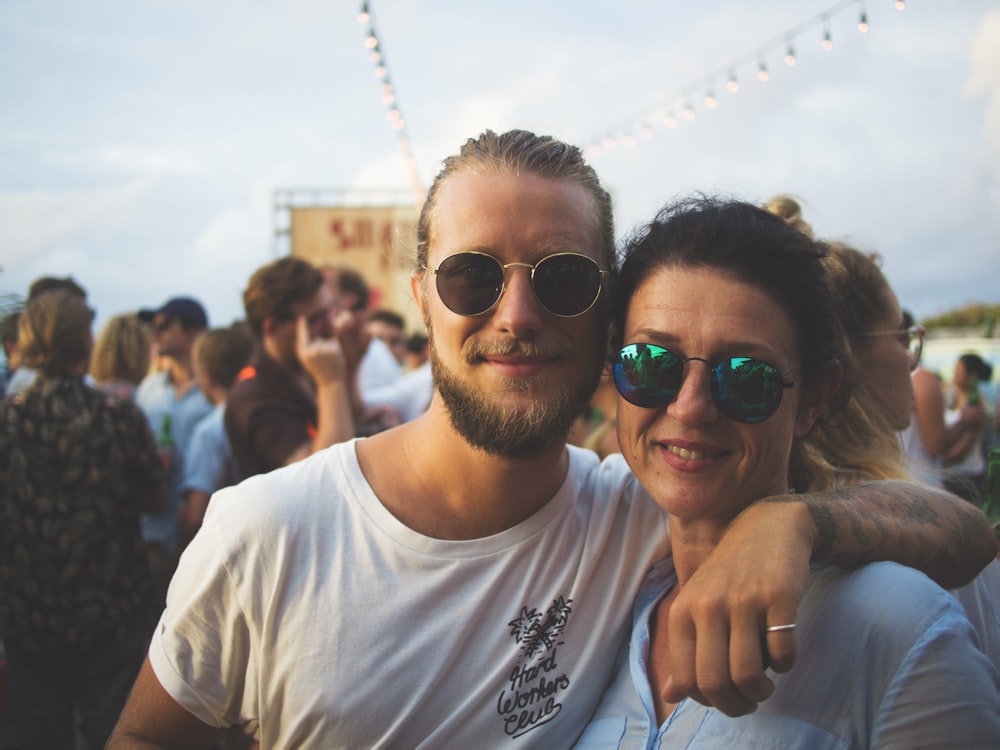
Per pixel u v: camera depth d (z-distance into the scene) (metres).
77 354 2.95
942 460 4.02
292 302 2.95
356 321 3.36
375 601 1.31
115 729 1.43
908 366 1.80
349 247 15.44
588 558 1.40
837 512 1.11
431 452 1.38
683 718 1.15
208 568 1.35
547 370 1.31
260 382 3.02
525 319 1.26
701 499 1.17
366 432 3.35
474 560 1.34
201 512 3.53
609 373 1.42
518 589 1.35
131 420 2.99
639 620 1.36
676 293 1.17
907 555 1.12
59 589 2.81
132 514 3.01
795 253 1.17
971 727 0.94
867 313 1.72
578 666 1.36
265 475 1.45
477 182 1.33
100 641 2.88
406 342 8.10
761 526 1.05
